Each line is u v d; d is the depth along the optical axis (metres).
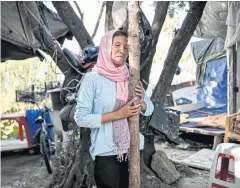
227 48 5.72
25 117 5.21
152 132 2.52
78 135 3.35
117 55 1.69
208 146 5.51
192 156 4.65
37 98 6.30
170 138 2.59
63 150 3.69
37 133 5.11
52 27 5.61
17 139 5.15
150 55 2.98
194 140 5.94
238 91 5.74
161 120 2.48
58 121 3.88
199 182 3.64
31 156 5.22
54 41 3.28
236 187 2.71
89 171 3.15
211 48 8.12
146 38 2.79
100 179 1.79
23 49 6.34
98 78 1.70
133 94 1.75
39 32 3.23
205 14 6.87
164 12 3.60
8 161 4.93
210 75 8.17
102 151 1.72
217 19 6.70
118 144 1.71
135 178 1.79
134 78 1.75
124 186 1.83
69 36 6.14
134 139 1.77
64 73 3.29
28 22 3.30
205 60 8.29
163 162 3.62
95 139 1.75
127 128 1.74
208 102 8.20
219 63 7.94
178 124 2.70
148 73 3.30
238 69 5.72
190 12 3.48
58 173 3.61
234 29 5.32
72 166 3.26
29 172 4.28
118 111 1.68
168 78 3.58
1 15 4.89
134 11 1.72
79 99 1.70
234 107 5.77
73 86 2.87
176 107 7.64
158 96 3.57
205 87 8.30
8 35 5.58
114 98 1.70
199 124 5.99
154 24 3.56
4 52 6.25
